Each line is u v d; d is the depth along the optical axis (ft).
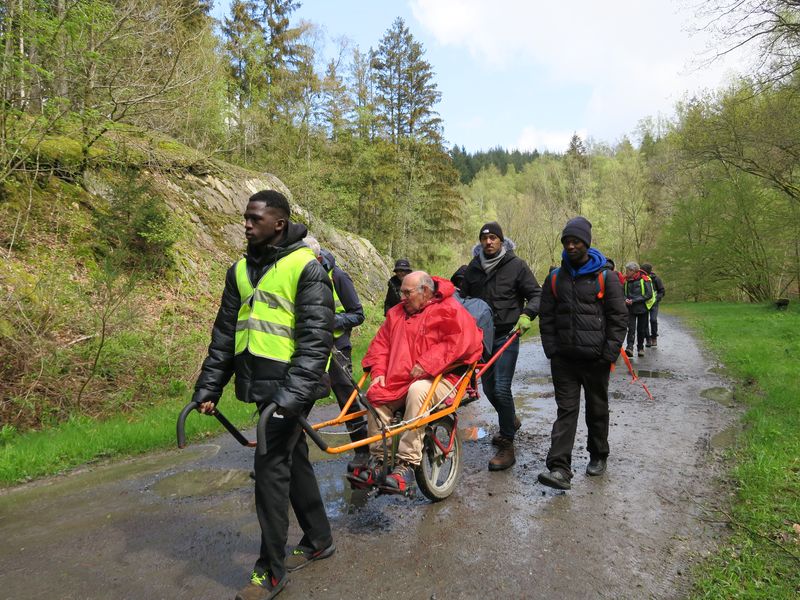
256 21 98.73
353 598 9.53
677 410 22.52
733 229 92.68
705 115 68.59
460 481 15.16
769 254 90.94
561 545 11.35
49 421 22.15
